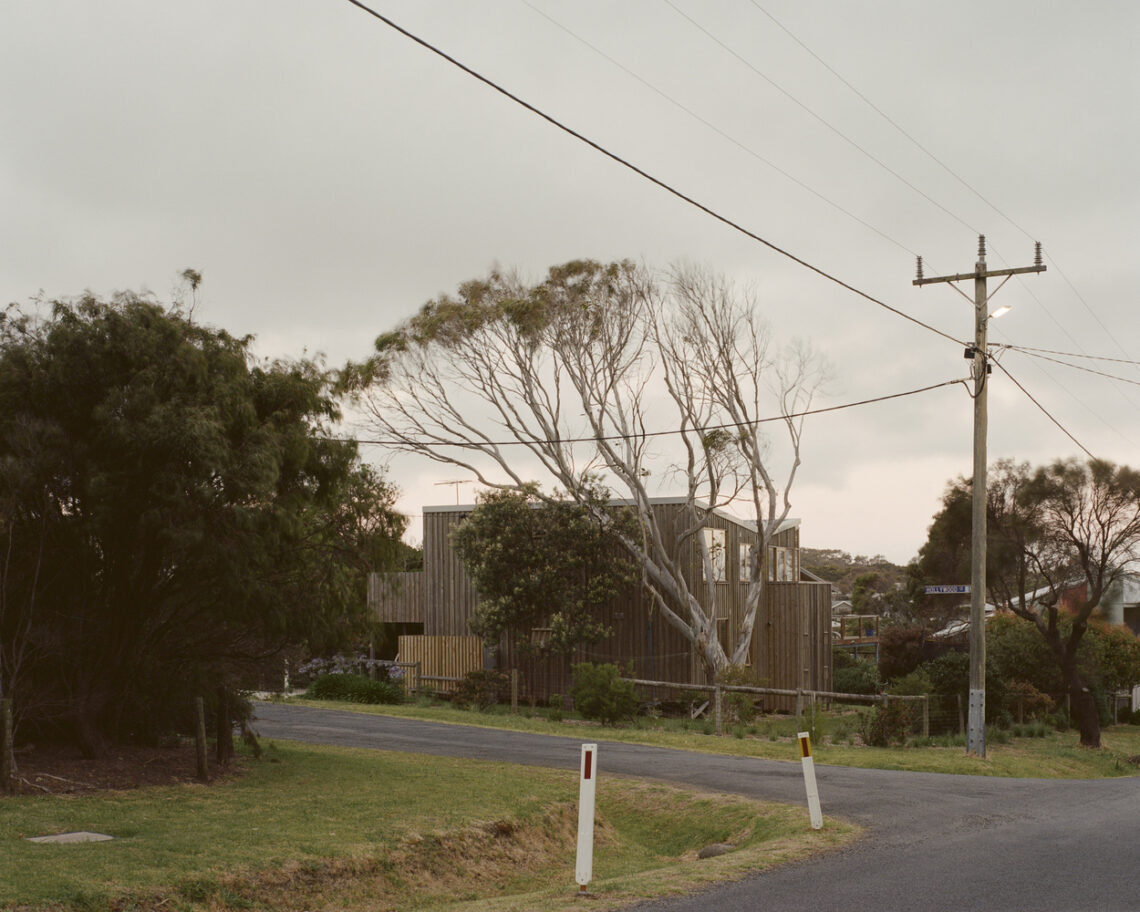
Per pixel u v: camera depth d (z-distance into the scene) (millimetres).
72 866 8719
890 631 42594
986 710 29922
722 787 15719
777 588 37344
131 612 14180
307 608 15227
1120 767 24953
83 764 13883
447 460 32375
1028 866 9359
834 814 12977
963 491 31875
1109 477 29562
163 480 12914
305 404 14719
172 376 13156
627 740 22766
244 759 16375
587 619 31984
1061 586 32375
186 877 8789
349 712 27047
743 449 31078
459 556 33406
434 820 11969
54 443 12828
